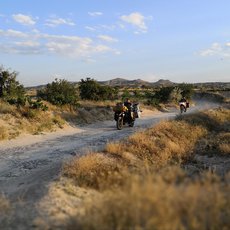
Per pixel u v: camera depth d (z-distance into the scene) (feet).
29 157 49.90
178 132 67.92
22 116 76.89
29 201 26.17
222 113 104.37
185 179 22.70
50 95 103.96
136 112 88.84
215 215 18.56
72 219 20.58
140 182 21.17
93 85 134.82
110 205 18.62
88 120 98.07
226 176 22.70
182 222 18.34
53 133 75.36
